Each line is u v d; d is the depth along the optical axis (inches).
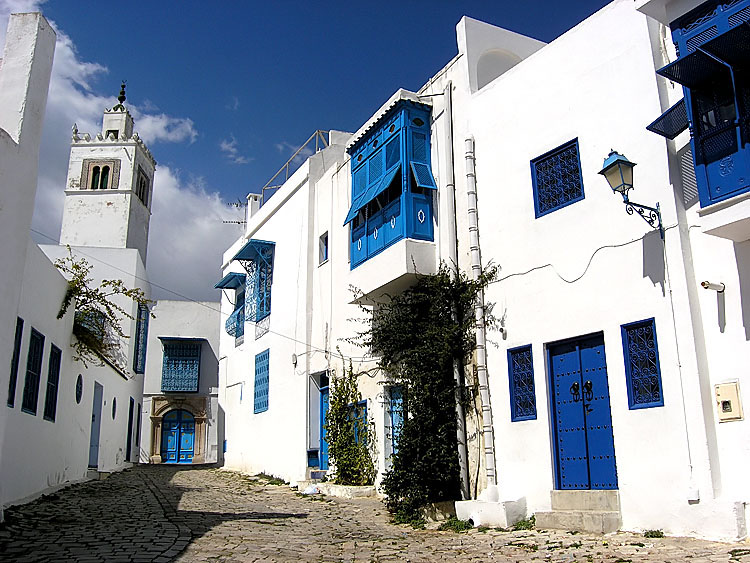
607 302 350.0
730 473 293.4
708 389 304.2
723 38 272.1
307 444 644.1
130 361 932.6
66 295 552.7
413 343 466.3
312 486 563.8
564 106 391.5
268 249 809.5
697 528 294.4
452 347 434.0
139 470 899.4
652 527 313.1
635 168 343.6
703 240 315.0
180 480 712.4
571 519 335.3
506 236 419.8
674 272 318.7
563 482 367.9
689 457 301.9
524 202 409.7
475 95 462.0
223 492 578.9
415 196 483.2
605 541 300.2
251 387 841.5
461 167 465.1
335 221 640.4
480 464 416.2
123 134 1694.1
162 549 284.2
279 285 762.2
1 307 315.0
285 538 334.0
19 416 426.3
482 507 377.1
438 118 494.9
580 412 364.2
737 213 278.2
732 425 295.3
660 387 319.0
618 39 363.3
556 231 385.4
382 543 329.1
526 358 397.1
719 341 304.5
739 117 281.3
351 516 429.1
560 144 390.0
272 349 765.9
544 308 386.3
